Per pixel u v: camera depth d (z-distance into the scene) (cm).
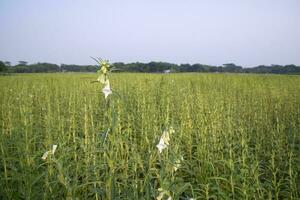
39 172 545
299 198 480
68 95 1308
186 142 677
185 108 849
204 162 576
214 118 705
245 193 452
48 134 617
